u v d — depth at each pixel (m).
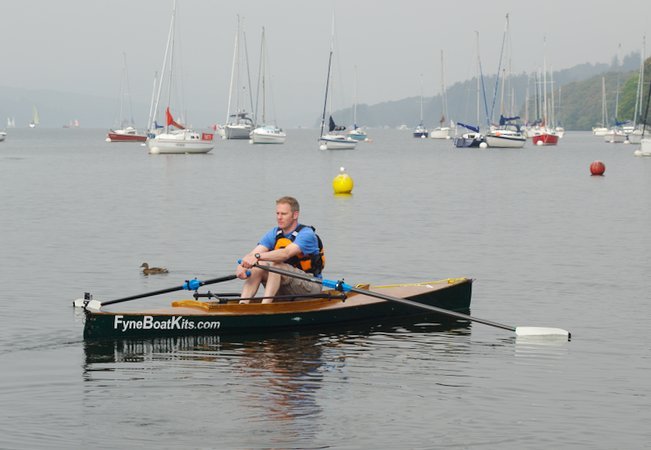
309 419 8.60
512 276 17.44
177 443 7.93
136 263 18.97
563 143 151.75
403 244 22.25
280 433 8.20
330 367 10.54
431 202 35.22
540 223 27.30
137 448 7.80
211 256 20.05
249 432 8.21
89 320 11.84
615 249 21.36
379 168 65.19
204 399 9.23
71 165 68.69
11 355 11.12
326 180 49.75
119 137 150.12
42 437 8.09
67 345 11.63
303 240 12.64
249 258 12.39
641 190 42.09
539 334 12.05
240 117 142.88
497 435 8.16
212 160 78.50
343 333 12.45
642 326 12.86
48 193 39.34
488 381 9.94
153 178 51.03
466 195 39.00
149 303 14.54
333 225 26.62
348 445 7.88
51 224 26.61
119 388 9.66
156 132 110.19
